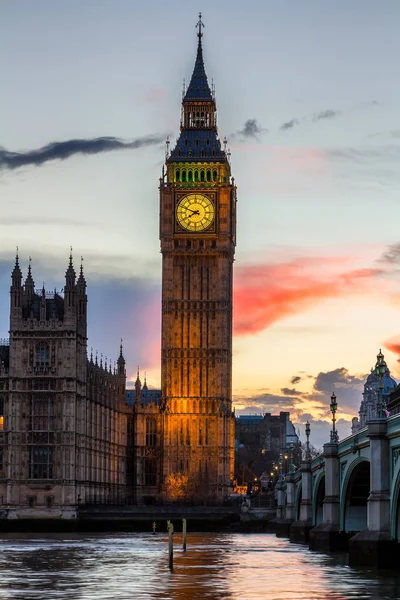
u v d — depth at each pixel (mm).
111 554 128750
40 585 88062
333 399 124938
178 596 79938
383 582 87062
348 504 122500
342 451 118062
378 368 96000
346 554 121938
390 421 93562
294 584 87938
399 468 91500
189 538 184750
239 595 80500
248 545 153250
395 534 94812
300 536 160500
